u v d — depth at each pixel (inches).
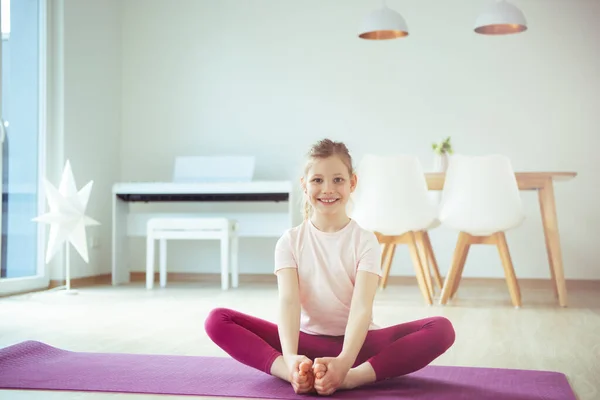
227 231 207.9
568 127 222.5
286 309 77.1
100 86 229.0
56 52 209.2
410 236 174.1
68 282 194.7
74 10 214.7
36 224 201.9
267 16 237.5
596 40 221.9
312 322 80.5
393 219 171.8
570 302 178.4
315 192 78.5
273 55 236.8
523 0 225.0
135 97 243.0
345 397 72.7
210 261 239.0
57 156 208.8
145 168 241.8
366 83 231.9
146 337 118.3
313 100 234.5
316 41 234.8
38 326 131.4
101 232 229.0
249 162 225.5
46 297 183.3
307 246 79.3
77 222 191.9
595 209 220.5
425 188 173.9
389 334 79.7
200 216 223.6
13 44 191.8
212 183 211.8
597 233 219.9
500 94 225.5
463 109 227.1
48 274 205.3
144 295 190.2
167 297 185.3
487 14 188.5
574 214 221.1
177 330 126.5
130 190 215.9
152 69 242.4
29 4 199.9
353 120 232.4
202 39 240.2
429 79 228.8
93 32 225.0
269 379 81.7
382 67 231.1
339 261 77.9
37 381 80.2
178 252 240.7
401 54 230.1
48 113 206.5
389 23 189.3
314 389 74.1
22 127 195.5
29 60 199.6
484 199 167.6
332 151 79.1
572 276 220.5
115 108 238.8
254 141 237.1
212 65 239.5
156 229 210.5
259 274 236.2
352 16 233.1
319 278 78.4
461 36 227.6
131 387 77.7
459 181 170.4
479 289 211.8
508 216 167.0
